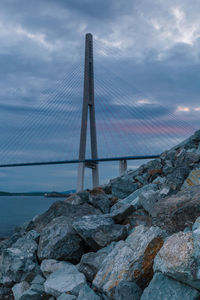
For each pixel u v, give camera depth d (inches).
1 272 294.2
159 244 204.7
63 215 365.4
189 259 154.1
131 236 263.0
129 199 406.9
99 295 214.2
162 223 244.7
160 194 342.0
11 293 277.0
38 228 370.0
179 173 370.3
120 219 318.3
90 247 299.7
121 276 201.3
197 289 155.8
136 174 516.7
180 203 250.8
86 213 370.9
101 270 226.8
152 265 197.9
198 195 250.4
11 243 378.0
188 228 220.4
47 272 278.7
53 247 290.2
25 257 298.5
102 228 280.8
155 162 508.4
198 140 530.9
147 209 326.6
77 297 222.4
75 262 291.1
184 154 453.4
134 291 180.5
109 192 511.5
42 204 4419.3
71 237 292.2
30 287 263.1
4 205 3929.6
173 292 160.1
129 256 212.7
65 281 244.5
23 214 2329.0
